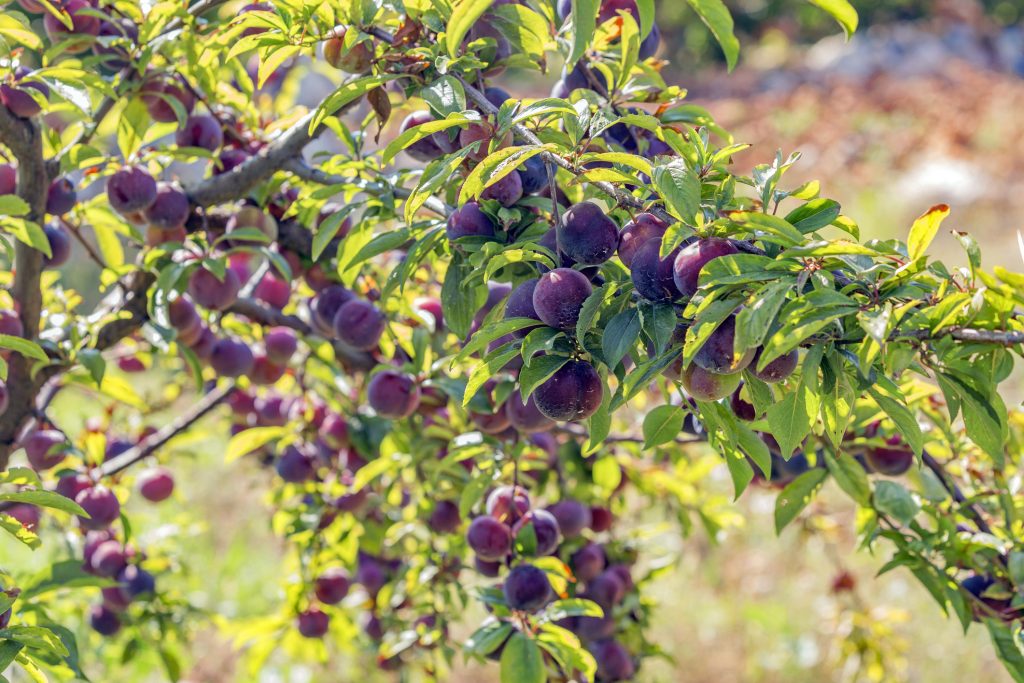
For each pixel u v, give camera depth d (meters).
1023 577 1.66
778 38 12.31
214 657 2.65
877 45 11.20
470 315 1.60
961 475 1.81
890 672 2.13
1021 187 6.89
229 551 2.96
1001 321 1.42
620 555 1.99
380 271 1.94
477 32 1.61
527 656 1.71
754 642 2.84
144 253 1.79
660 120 1.67
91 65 1.73
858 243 1.43
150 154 1.79
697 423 1.71
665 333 1.44
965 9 11.60
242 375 1.95
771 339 1.39
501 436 1.83
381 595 2.04
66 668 1.73
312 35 1.61
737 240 1.45
